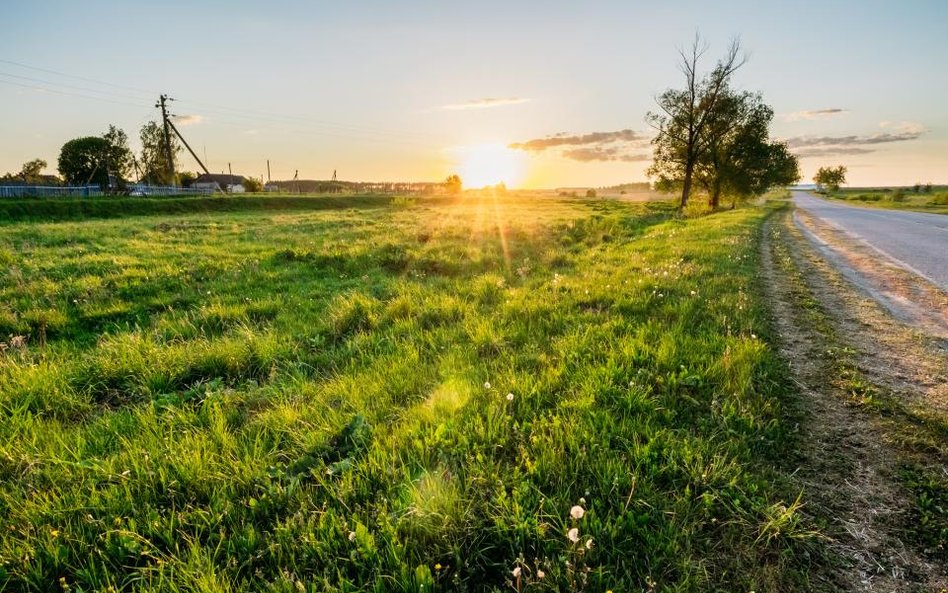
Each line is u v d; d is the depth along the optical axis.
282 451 3.26
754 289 8.23
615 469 2.86
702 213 39.62
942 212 40.28
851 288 8.77
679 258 11.00
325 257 12.18
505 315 6.44
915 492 2.87
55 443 3.37
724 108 41.47
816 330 6.10
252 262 11.65
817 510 2.72
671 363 4.45
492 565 2.33
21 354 5.11
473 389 4.08
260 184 96.62
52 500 2.77
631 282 8.19
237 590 2.15
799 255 13.41
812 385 4.39
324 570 2.23
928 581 2.26
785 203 64.38
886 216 34.16
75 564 2.37
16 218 34.50
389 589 2.18
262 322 6.73
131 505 2.71
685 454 3.03
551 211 46.38
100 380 4.61
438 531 2.43
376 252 13.16
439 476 2.81
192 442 3.29
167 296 8.27
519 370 4.55
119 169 92.50
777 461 3.18
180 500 2.82
